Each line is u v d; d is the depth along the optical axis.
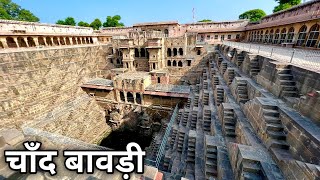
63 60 31.62
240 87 13.33
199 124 15.46
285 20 23.58
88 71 37.69
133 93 31.06
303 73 8.72
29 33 29.86
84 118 30.80
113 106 33.72
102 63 40.94
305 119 7.00
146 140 29.45
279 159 6.58
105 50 40.09
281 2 41.06
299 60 11.14
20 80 25.02
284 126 7.68
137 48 36.38
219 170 8.65
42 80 27.89
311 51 14.90
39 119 26.20
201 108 18.86
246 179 6.49
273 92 10.34
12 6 48.22
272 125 7.87
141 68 37.66
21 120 24.44
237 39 41.91
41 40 33.50
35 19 54.91
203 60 33.41
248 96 12.69
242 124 9.99
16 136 6.89
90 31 48.72
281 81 9.52
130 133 31.70
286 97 9.12
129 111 32.22
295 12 23.00
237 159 7.65
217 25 43.50
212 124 13.05
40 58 27.69
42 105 27.73
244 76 14.80
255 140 8.45
